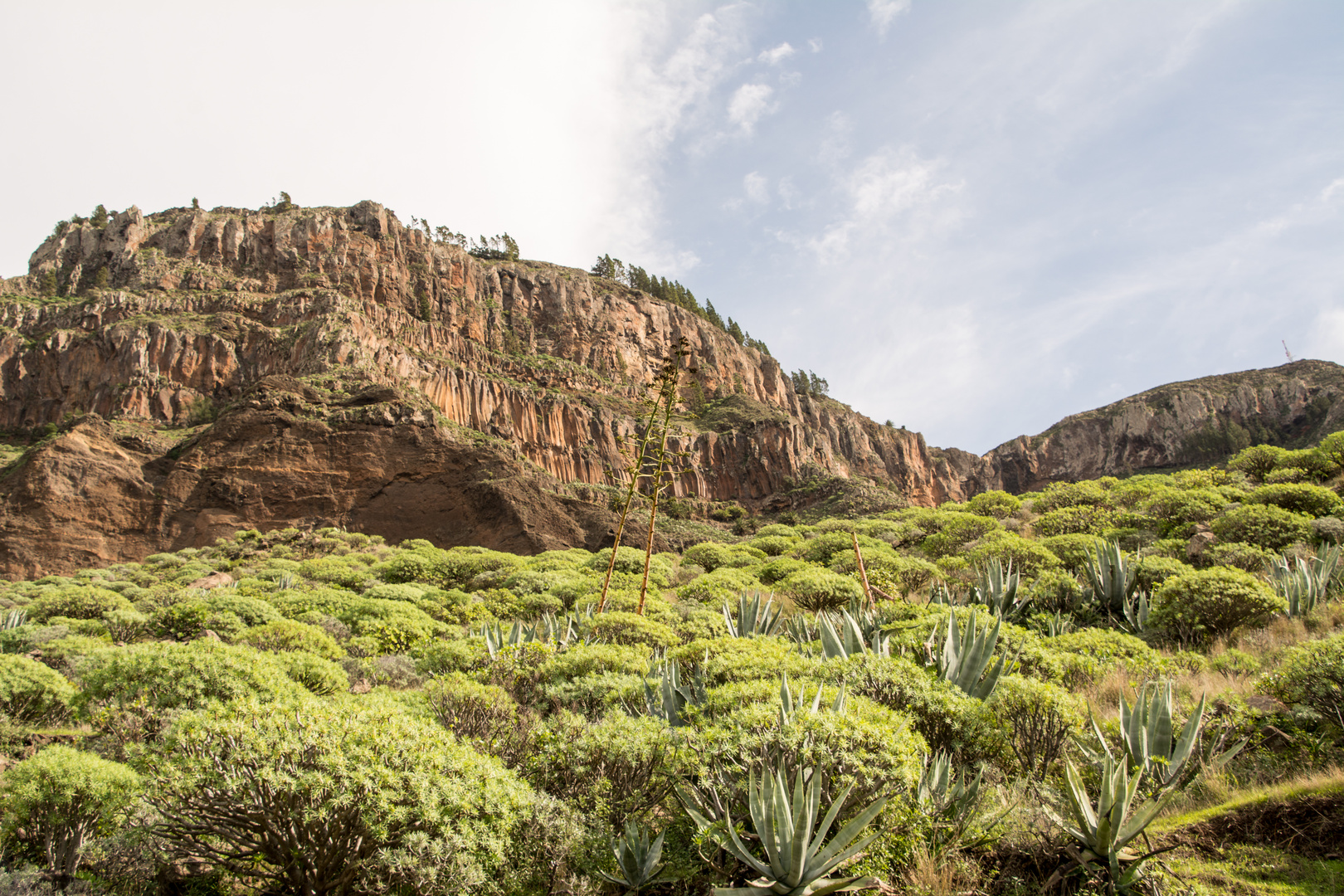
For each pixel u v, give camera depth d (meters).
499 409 103.88
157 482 63.41
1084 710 6.30
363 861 4.41
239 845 4.54
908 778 4.66
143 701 6.75
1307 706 6.08
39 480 58.72
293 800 4.33
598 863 4.81
